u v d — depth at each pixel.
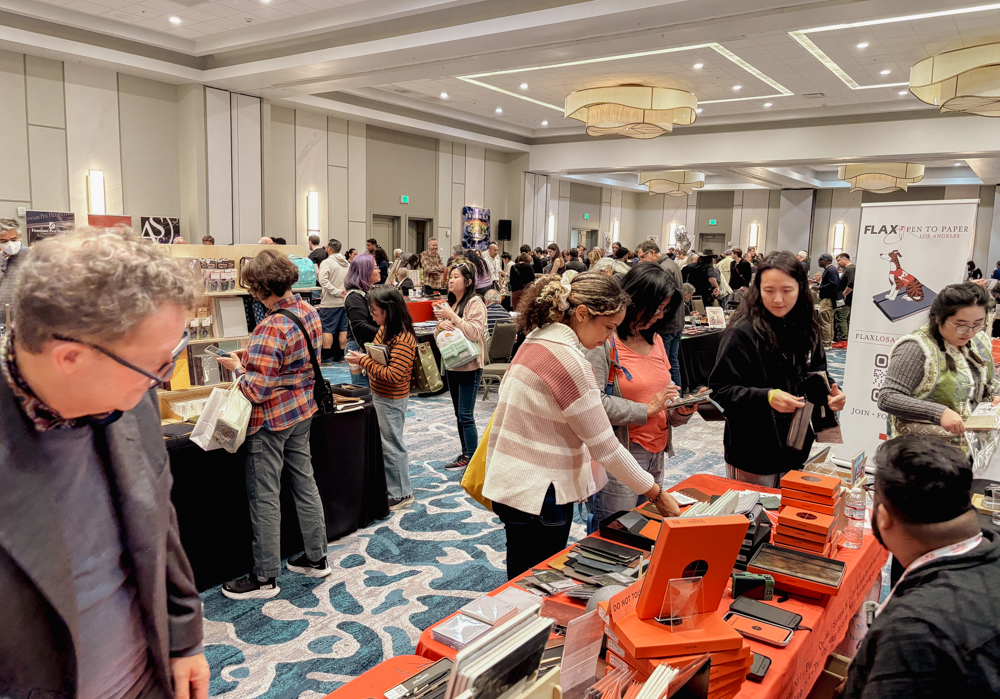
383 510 3.74
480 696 0.81
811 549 1.79
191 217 10.23
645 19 6.52
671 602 1.23
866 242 4.18
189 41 9.38
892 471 1.14
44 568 0.77
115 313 0.69
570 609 1.52
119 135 9.59
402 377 3.72
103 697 0.92
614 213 22.62
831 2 6.01
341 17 7.95
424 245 15.30
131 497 0.90
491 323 6.73
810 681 1.55
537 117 14.33
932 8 6.09
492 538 3.54
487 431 1.95
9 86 8.52
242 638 2.56
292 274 2.68
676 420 2.41
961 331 2.43
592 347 1.88
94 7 8.02
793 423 2.23
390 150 13.95
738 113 12.84
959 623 1.01
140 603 0.95
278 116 11.81
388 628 2.66
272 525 2.83
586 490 1.91
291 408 2.76
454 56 7.93
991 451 2.51
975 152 10.94
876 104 11.59
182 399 3.05
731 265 11.88
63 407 0.75
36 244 0.73
